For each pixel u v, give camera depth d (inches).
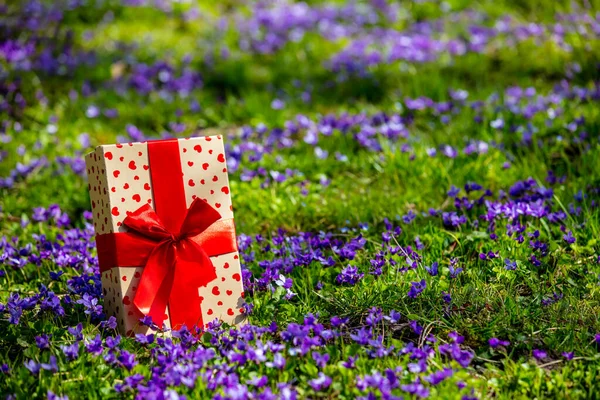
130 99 140.1
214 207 84.6
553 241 90.8
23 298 87.0
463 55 155.3
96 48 167.2
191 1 203.5
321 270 90.2
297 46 172.9
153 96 142.1
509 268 87.4
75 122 129.3
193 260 83.7
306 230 99.0
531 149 108.9
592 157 104.2
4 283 91.0
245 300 86.8
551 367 80.8
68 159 112.3
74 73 150.0
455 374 78.9
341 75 145.7
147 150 83.5
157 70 154.5
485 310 84.7
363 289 87.0
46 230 100.2
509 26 171.6
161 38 176.9
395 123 117.0
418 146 110.6
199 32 184.9
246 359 79.5
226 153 109.3
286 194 103.5
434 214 96.0
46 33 171.5
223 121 131.3
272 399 76.5
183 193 84.0
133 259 83.0
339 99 139.9
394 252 90.5
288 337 80.4
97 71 152.0
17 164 110.7
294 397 76.7
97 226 85.3
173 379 77.8
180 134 125.7
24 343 82.7
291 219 99.8
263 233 98.7
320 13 198.5
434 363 80.3
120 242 82.8
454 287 86.6
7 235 100.3
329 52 168.2
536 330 83.4
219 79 150.6
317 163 109.4
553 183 101.5
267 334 83.4
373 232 96.8
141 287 82.7
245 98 137.2
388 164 107.3
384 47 165.8
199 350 79.8
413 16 193.6
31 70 147.4
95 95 140.5
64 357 81.4
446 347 80.4
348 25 189.2
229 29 186.1
